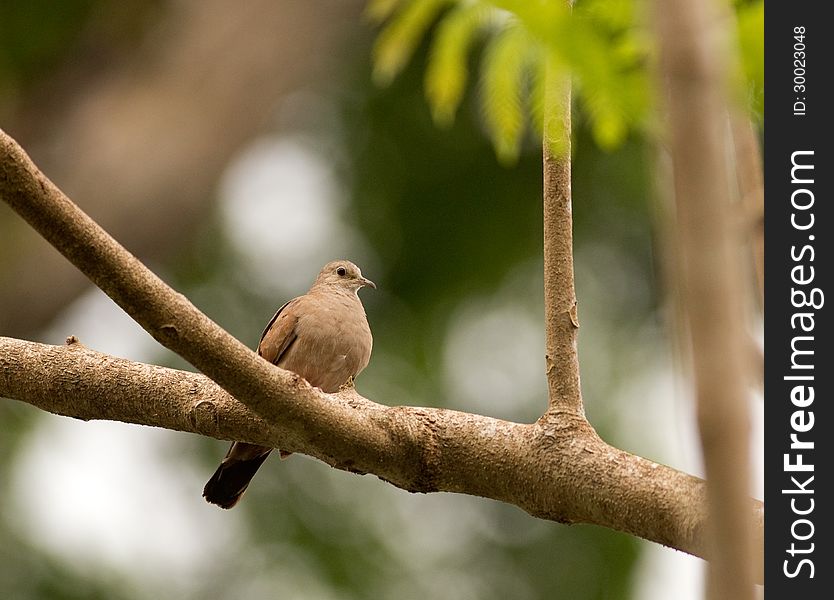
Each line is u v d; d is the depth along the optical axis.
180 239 13.47
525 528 15.17
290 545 15.03
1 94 14.16
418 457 5.62
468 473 5.61
